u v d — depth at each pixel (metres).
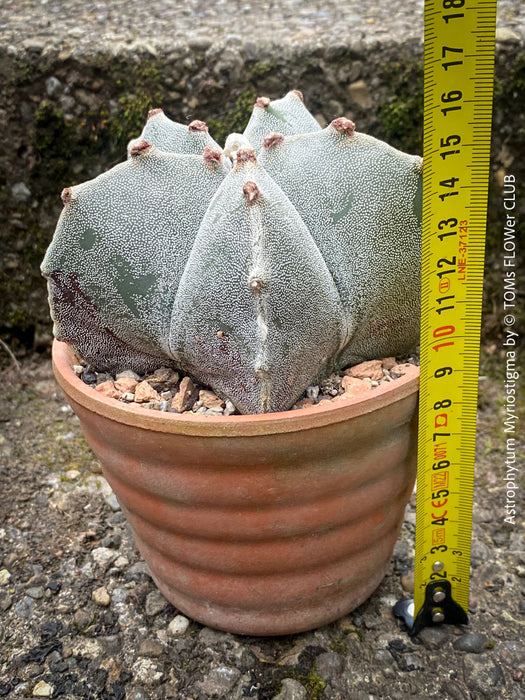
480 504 0.23
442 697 0.17
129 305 0.16
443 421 0.16
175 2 0.33
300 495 0.15
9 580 0.20
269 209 0.14
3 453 0.25
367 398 0.15
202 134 0.17
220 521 0.16
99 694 0.17
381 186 0.16
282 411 0.15
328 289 0.15
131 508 0.17
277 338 0.14
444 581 0.18
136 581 0.20
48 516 0.23
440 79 0.14
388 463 0.16
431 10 0.13
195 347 0.16
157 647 0.18
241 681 0.17
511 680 0.17
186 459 0.15
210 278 0.15
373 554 0.18
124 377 0.17
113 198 0.16
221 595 0.17
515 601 0.19
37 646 0.18
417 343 0.18
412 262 0.16
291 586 0.17
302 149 0.16
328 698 0.17
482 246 0.15
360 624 0.19
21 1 0.34
